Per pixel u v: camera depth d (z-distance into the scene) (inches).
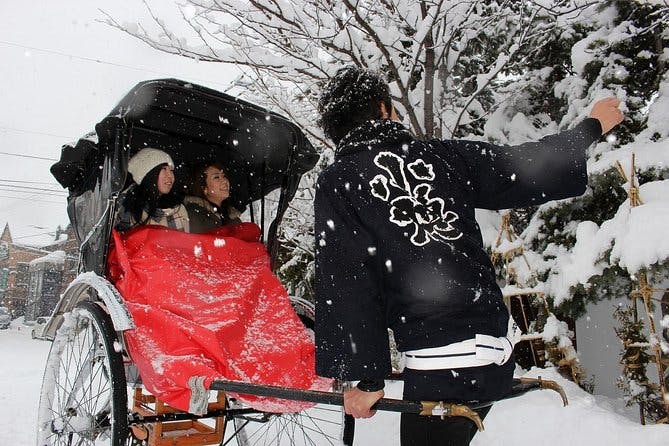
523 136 254.7
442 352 61.2
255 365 94.6
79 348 116.8
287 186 142.0
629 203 166.9
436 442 66.4
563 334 182.9
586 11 227.8
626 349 159.6
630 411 187.6
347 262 63.5
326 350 62.2
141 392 119.9
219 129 147.3
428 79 205.8
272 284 118.1
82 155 125.8
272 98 217.0
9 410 215.5
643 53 217.2
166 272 105.4
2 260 1829.5
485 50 277.1
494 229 231.6
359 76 73.6
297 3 199.8
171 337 94.4
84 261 125.2
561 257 201.6
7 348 652.7
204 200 143.4
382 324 62.7
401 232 64.2
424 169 68.3
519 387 72.1
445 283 62.8
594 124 73.2
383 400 62.9
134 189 129.9
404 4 205.0
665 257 138.8
